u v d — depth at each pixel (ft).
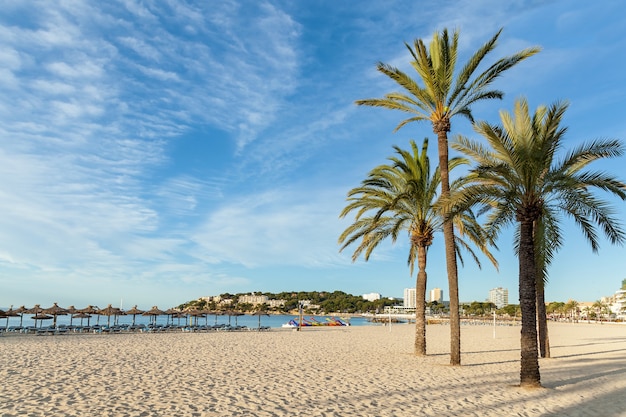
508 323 353.72
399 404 35.17
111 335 110.63
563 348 97.86
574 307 511.81
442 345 100.83
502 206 46.65
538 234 58.23
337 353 75.97
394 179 69.36
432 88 56.54
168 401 34.24
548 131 43.91
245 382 44.09
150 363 56.85
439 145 57.77
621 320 429.38
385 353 76.64
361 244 71.77
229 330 156.46
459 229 66.69
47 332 109.70
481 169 45.32
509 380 48.39
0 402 32.14
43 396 34.63
